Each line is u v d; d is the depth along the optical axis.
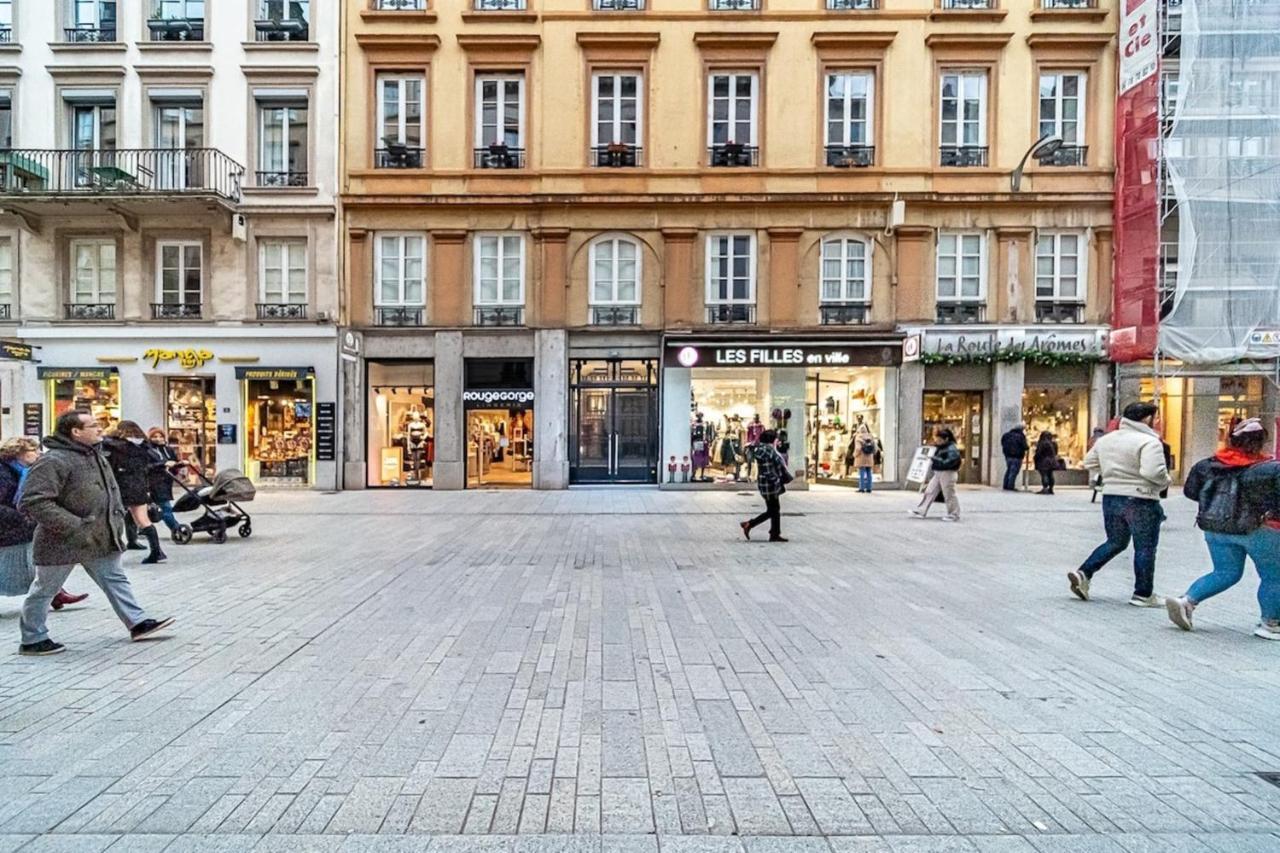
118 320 18.62
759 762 3.73
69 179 18.61
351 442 18.77
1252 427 5.88
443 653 5.47
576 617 6.49
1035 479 19.19
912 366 18.77
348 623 6.29
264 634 5.96
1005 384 18.78
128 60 18.67
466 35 18.64
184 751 3.82
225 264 18.81
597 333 19.05
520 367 19.20
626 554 9.75
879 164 18.88
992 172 18.81
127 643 5.72
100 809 3.25
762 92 18.94
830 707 4.44
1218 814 3.25
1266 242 17.34
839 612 6.67
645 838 3.05
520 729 4.11
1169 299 17.92
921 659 5.34
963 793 3.43
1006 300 18.98
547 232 18.81
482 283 19.19
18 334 18.52
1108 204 18.84
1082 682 4.87
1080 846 3.00
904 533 11.68
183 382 19.11
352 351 18.44
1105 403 18.91
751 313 19.00
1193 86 17.50
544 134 18.89
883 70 18.80
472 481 19.28
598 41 18.73
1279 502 5.65
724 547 10.34
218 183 18.58
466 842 3.01
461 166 18.92
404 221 18.95
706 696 4.61
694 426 19.09
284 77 18.75
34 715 4.29
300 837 3.04
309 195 18.83
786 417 18.88
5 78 18.72
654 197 18.77
